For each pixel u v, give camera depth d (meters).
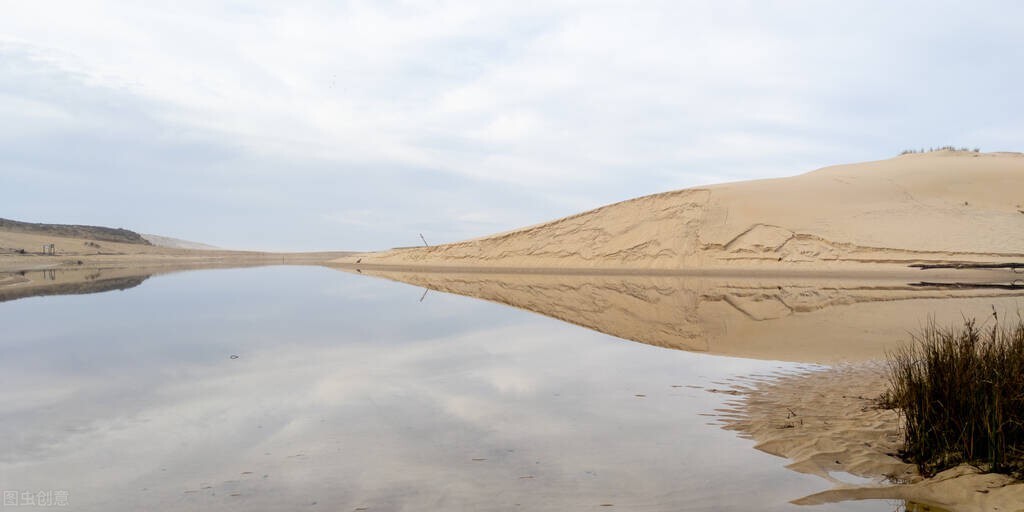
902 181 50.16
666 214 49.34
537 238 53.62
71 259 46.88
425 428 5.17
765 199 48.28
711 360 8.73
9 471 4.11
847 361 8.61
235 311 14.28
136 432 4.98
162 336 10.21
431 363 8.08
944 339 5.34
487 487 3.92
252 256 80.06
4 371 7.33
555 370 7.79
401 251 63.44
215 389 6.47
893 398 6.19
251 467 4.22
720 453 4.70
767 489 4.03
